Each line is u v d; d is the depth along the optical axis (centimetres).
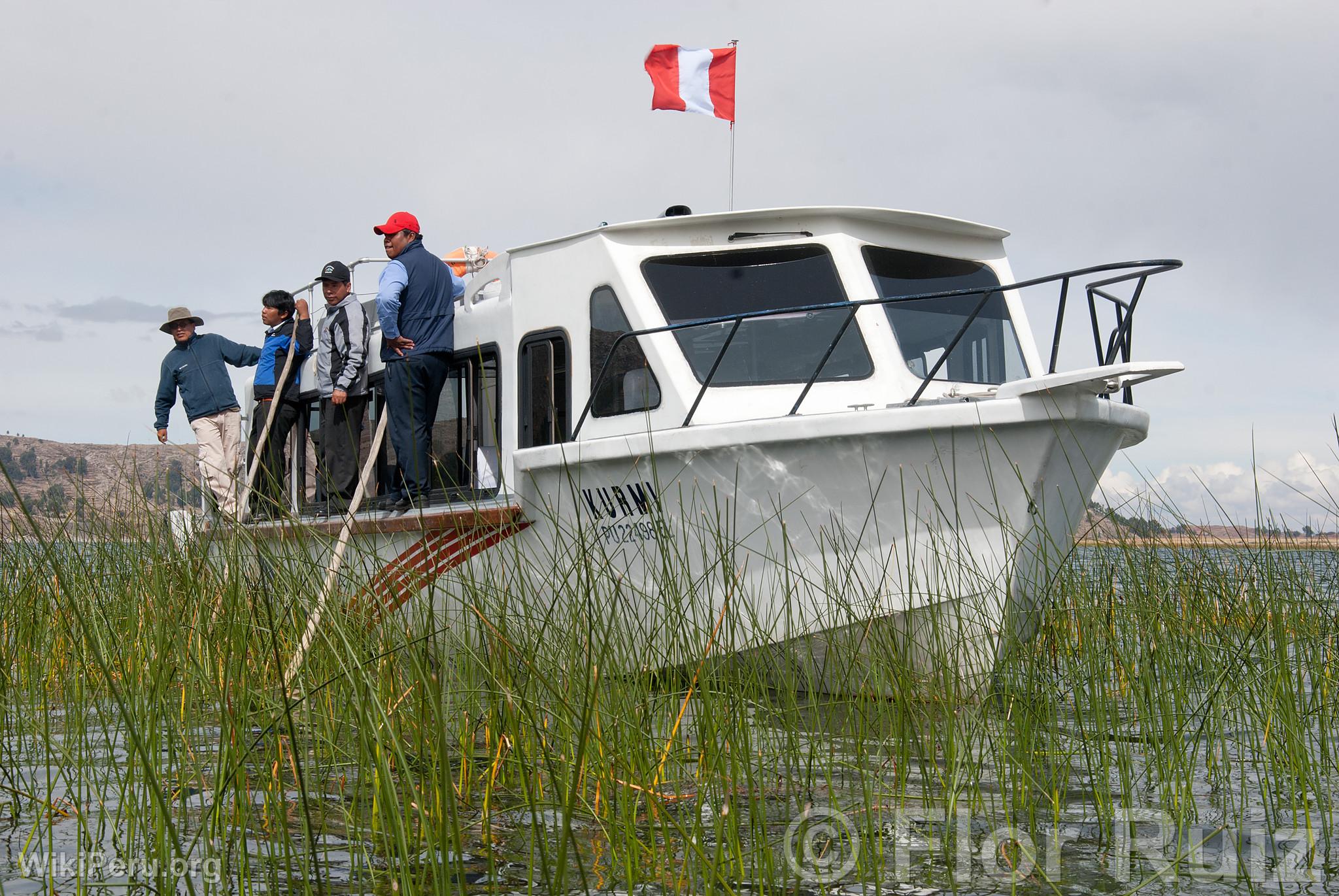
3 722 487
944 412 580
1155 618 574
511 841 366
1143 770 459
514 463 710
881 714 484
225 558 526
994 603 582
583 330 725
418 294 794
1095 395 586
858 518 607
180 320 1067
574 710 432
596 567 666
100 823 359
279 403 934
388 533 771
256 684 482
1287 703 460
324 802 399
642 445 650
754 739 475
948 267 746
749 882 326
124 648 534
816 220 711
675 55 917
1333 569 589
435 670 424
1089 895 317
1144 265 577
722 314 695
